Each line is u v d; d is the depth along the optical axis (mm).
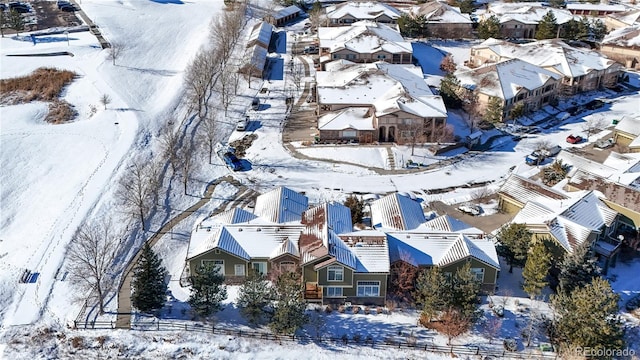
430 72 121062
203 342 52969
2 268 62719
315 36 141750
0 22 137625
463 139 93875
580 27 138500
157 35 142750
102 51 129625
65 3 158875
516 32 142750
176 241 67688
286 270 59344
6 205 75125
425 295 54875
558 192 69438
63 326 54781
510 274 62281
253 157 88312
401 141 91750
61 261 63344
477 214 73438
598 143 91875
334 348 52906
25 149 88438
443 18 140625
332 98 98312
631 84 119375
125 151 87375
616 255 64938
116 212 71750
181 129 95562
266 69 122562
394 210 65750
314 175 83188
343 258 56125
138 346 52469
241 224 62812
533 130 98875
